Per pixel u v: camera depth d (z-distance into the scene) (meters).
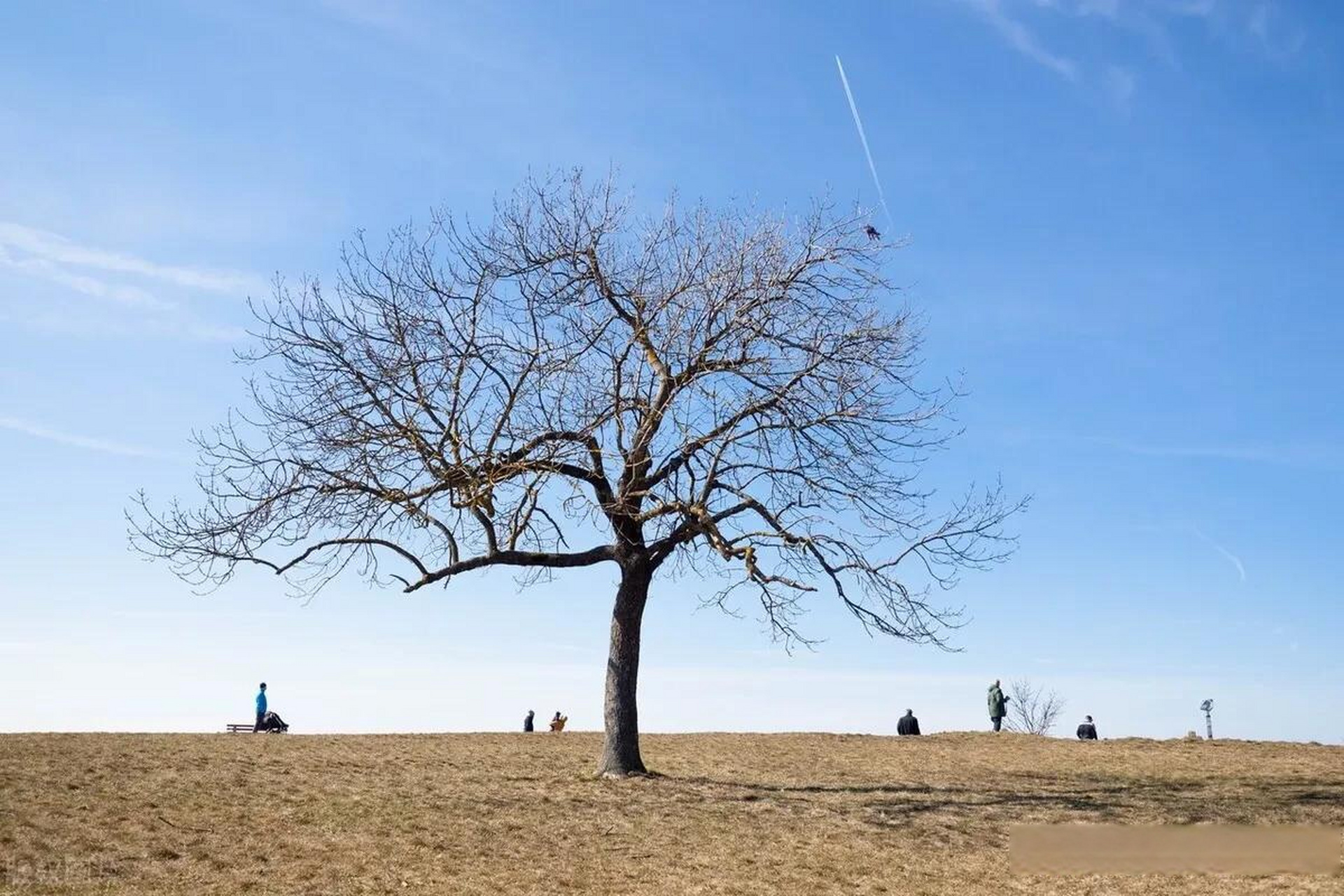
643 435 20.86
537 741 28.64
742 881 15.51
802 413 20.77
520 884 15.02
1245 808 20.42
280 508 20.02
